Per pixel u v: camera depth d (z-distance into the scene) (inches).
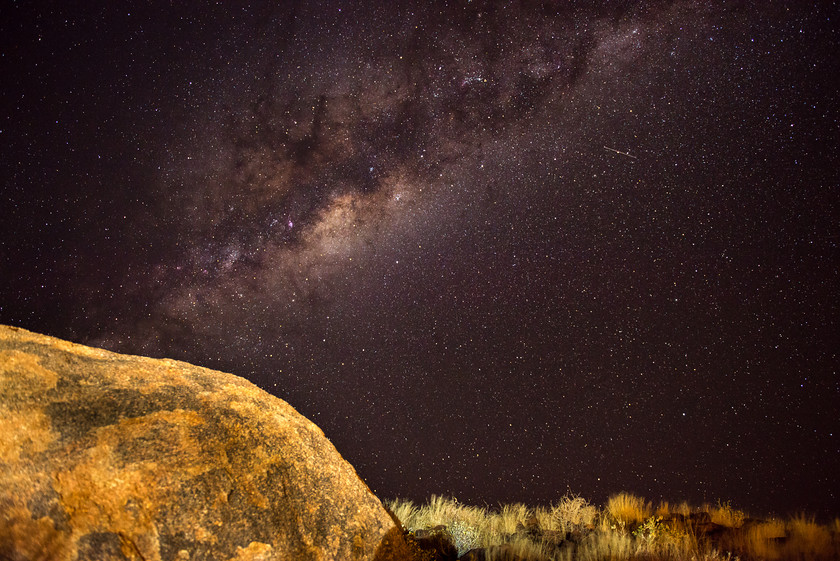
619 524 256.1
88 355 123.3
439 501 294.2
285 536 116.4
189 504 107.3
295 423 141.3
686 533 226.4
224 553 106.7
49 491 97.5
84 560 94.0
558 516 286.5
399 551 139.2
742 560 200.7
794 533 230.7
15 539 91.4
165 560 100.4
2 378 106.7
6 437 100.1
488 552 202.8
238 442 124.3
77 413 109.2
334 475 137.5
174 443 114.0
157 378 127.1
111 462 104.9
